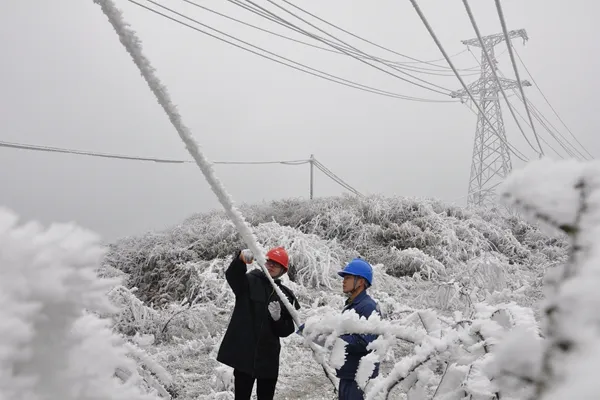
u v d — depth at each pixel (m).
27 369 0.25
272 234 9.81
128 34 1.21
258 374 3.35
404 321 2.16
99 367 0.30
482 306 1.46
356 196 13.15
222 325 6.51
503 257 10.24
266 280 3.51
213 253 9.63
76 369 0.28
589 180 0.26
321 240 10.62
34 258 0.26
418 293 8.05
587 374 0.17
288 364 5.07
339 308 7.19
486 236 12.00
